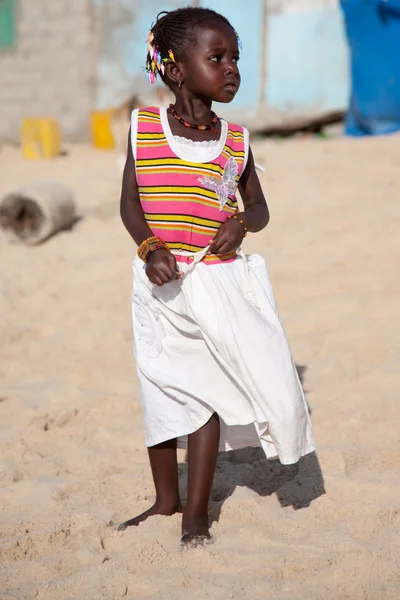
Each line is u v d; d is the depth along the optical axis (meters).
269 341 5.08
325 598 4.55
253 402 5.04
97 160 23.58
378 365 8.33
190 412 5.25
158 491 5.65
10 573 4.96
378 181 16.16
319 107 26.39
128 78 29.19
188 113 5.32
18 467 6.62
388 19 22.41
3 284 12.18
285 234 13.31
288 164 18.62
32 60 30.72
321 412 7.34
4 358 9.45
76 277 12.37
